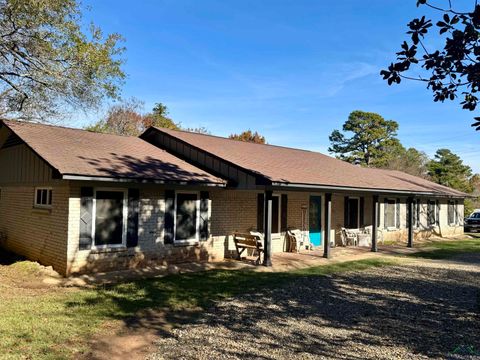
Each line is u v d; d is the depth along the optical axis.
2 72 11.95
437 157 42.38
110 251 10.48
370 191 15.62
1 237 13.98
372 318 7.14
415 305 8.12
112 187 10.61
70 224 9.86
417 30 4.55
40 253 11.21
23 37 11.20
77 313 6.86
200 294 8.54
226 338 5.93
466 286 10.14
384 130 49.22
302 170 14.67
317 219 17.62
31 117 13.65
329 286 9.76
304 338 6.00
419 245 20.27
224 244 13.62
